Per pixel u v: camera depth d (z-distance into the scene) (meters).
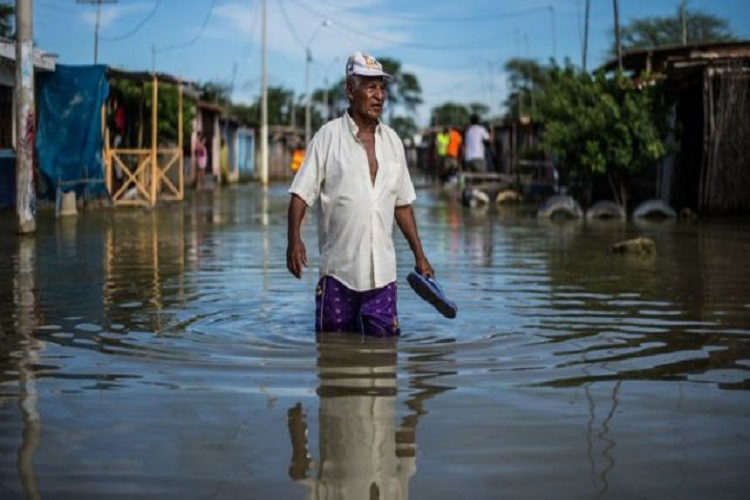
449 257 10.78
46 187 19.38
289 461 3.29
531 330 5.88
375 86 5.60
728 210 17.72
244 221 17.25
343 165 5.60
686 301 7.18
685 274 9.00
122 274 8.88
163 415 3.88
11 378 4.55
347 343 5.41
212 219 17.78
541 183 25.53
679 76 18.33
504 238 13.60
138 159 23.38
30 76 13.59
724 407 4.02
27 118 13.48
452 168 37.00
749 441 3.52
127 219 17.44
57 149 19.53
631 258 10.62
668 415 3.89
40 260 10.16
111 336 5.63
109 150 21.58
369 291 5.66
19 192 13.47
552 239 13.38
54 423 3.77
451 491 2.99
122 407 4.01
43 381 4.49
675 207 19.62
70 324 6.07
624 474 3.15
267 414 3.89
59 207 18.06
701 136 18.38
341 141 5.64
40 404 4.06
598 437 3.57
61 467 3.23
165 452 3.39
